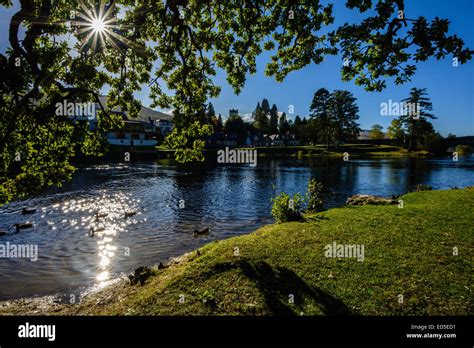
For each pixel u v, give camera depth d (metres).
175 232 17.27
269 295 6.80
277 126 166.62
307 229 11.89
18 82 7.31
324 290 6.91
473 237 10.01
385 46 6.92
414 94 87.19
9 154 8.77
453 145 104.81
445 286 6.85
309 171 50.00
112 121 9.79
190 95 11.36
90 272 11.59
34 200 26.39
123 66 9.91
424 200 17.94
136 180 39.69
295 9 8.98
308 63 10.01
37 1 8.06
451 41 5.76
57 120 8.60
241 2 9.56
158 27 10.38
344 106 96.31
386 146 103.38
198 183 37.50
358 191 30.39
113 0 8.28
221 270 8.19
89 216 21.16
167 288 7.50
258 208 23.80
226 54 10.62
